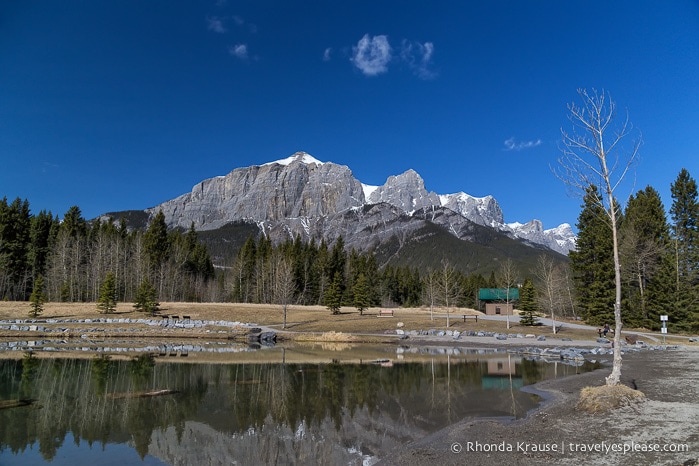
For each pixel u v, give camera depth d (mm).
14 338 53312
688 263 60531
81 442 15656
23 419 18578
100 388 24938
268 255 117375
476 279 134875
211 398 22625
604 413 16547
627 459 11516
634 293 63312
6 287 81938
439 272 104750
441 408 20250
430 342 54188
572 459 11875
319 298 114750
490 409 19766
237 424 17906
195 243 129000
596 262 66812
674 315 57875
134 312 68125
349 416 19016
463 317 77312
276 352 44375
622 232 65062
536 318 70688
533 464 11742
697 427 14227
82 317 63156
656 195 65812
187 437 16188
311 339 57969
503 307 85250
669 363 32375
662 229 63531
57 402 21547
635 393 18328
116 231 107562
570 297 75125
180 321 63562
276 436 16281
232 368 32938
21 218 90938
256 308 80500
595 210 65750
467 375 29906
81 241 94562
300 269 117062
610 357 38844
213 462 13516
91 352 41656
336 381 27672
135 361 35938
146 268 91812
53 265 85875
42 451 14727
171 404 21281
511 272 91125
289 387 25656
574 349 43875
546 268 74938
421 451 13828
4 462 13742
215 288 111812
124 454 14461
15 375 28922
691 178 63781
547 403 20547
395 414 19297
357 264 124375
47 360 36031
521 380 27562
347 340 56375
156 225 104125
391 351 46031
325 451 14367
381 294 127125
